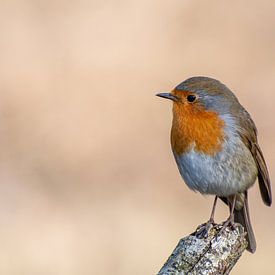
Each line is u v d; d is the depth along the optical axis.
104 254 12.91
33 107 16.02
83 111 16.03
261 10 17.59
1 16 17.42
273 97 16.47
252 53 17.08
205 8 17.53
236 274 12.62
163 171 15.28
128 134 15.83
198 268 6.91
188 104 8.91
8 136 15.63
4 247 13.09
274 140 15.79
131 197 14.73
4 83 16.25
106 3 17.72
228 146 8.96
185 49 17.09
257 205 14.25
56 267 12.64
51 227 13.68
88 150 15.55
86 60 16.80
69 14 17.59
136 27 17.34
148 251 13.03
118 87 16.42
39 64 16.59
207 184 9.09
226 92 9.06
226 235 7.16
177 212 14.30
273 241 13.74
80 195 14.80
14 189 14.67
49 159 15.38
